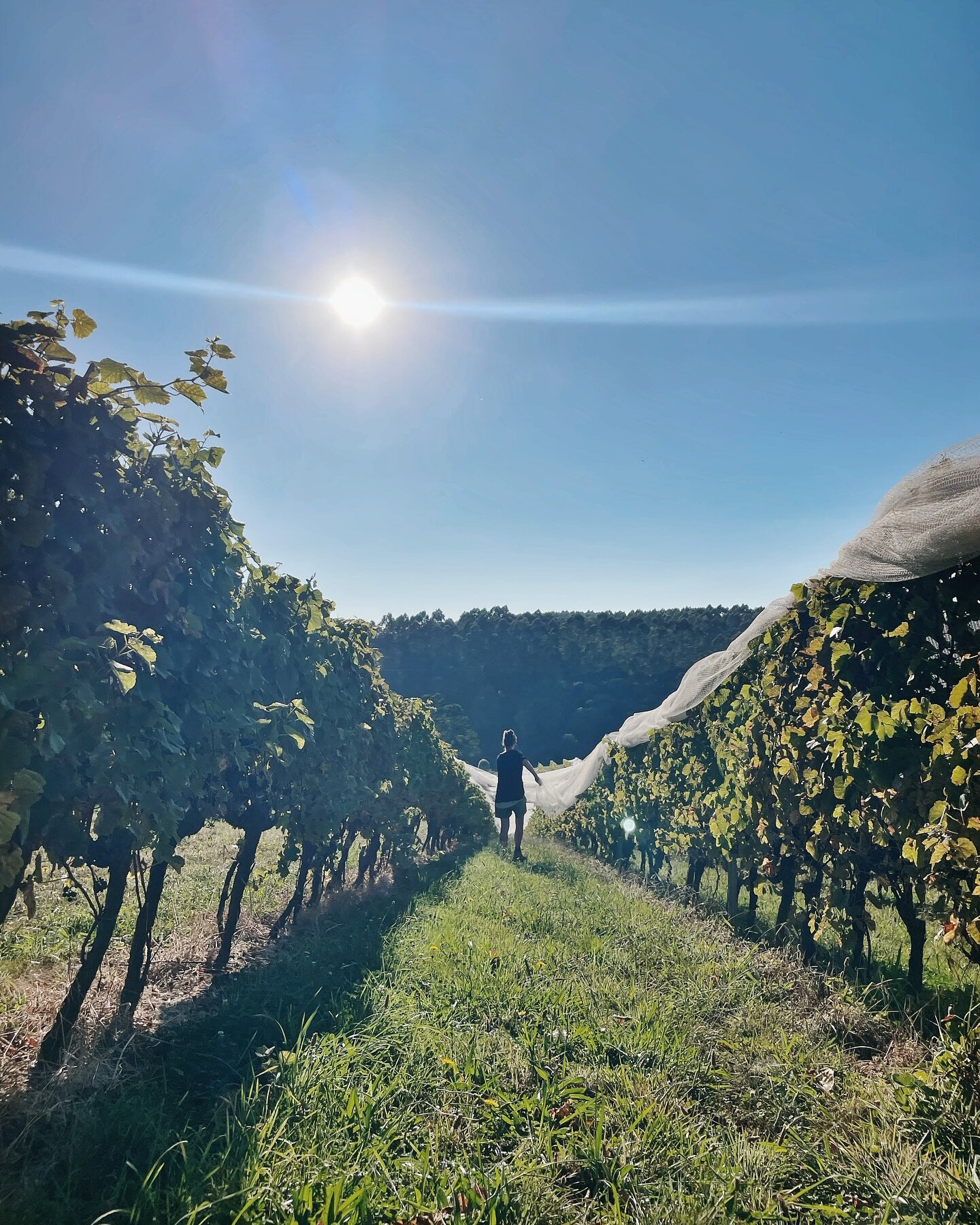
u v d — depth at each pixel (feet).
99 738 10.36
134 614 12.90
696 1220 8.52
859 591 17.95
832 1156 9.98
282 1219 8.07
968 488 13.83
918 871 15.17
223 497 15.25
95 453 11.04
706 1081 12.17
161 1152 9.31
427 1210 8.30
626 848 43.09
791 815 20.44
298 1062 11.27
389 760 31.68
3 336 9.45
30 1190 8.64
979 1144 10.02
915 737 15.46
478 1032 13.03
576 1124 10.53
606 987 15.81
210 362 11.13
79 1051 11.84
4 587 9.39
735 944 20.44
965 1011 14.80
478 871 31.55
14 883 10.01
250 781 18.58
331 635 25.68
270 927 22.08
